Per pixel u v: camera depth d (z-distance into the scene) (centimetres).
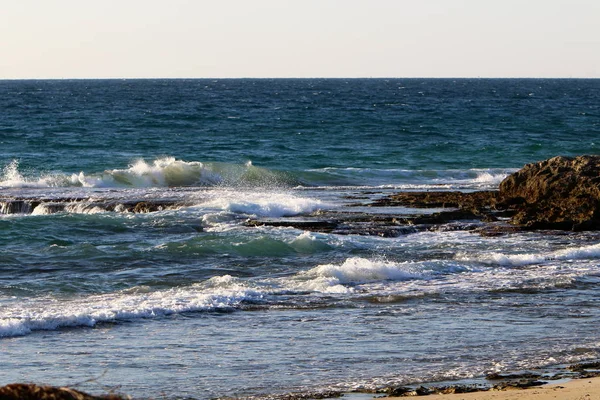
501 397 1669
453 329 2445
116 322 2516
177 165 6588
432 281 3188
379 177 6812
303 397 1784
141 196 5316
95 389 1844
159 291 2948
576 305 2795
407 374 1975
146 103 19825
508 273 3341
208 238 3906
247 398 1786
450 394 1738
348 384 1894
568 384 1778
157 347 2238
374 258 3634
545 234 4259
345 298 2883
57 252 3634
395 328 2459
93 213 4572
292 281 3114
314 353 2177
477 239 4103
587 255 3725
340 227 4300
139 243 3856
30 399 1075
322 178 6650
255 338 2338
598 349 2203
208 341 2303
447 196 5278
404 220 4472
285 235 4022
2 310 2602
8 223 4219
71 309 2614
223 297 2817
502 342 2286
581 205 4612
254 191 5788
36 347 2220
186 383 1909
